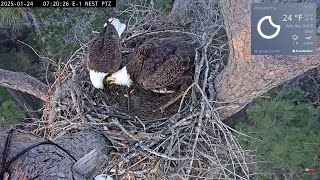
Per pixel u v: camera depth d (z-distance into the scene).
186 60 5.78
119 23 6.57
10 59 9.86
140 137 5.50
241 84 5.58
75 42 8.66
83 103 5.82
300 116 7.10
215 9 8.13
